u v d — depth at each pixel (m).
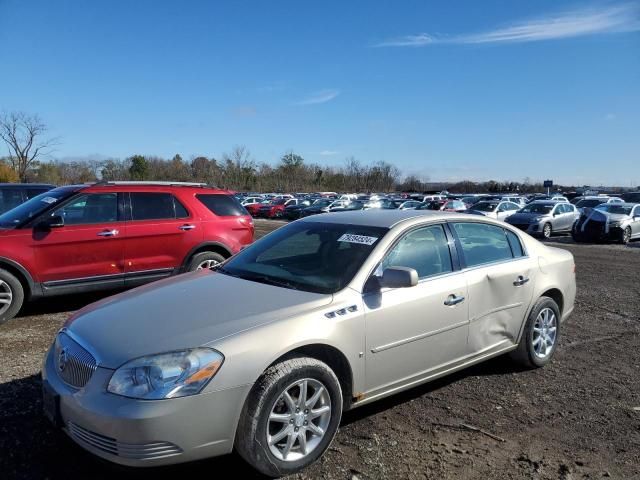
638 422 4.05
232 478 3.15
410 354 3.89
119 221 7.16
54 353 3.35
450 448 3.58
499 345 4.70
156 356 2.88
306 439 3.27
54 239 6.64
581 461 3.46
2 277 6.36
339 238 4.21
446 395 4.48
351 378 3.54
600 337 6.37
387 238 4.03
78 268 6.82
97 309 3.62
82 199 6.98
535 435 3.80
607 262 13.84
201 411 2.84
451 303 4.15
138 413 2.72
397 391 3.89
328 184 96.81
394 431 3.80
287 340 3.16
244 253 4.63
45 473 3.16
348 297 3.58
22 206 7.22
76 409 2.88
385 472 3.26
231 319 3.21
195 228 7.72
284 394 3.13
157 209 7.52
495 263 4.70
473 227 4.71
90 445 2.85
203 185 8.20
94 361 2.96
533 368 5.12
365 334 3.58
